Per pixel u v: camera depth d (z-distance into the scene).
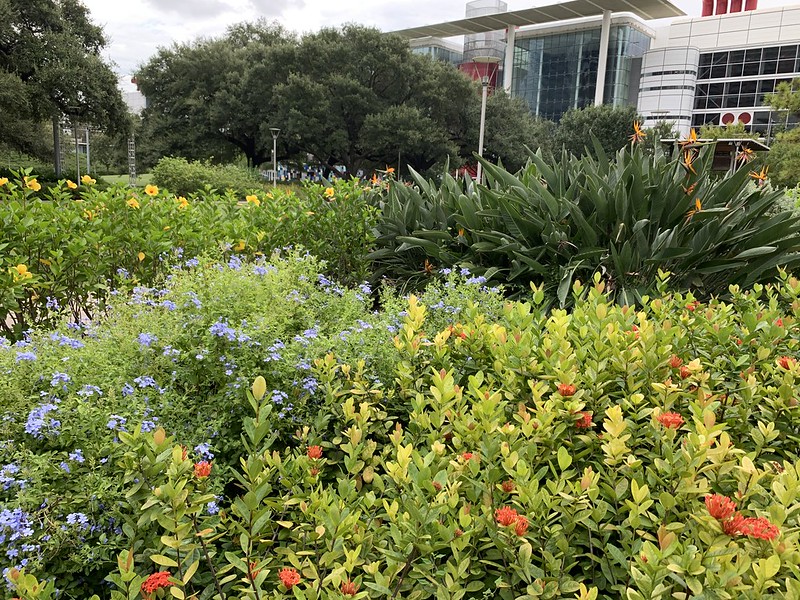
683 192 4.18
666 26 65.06
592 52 62.31
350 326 2.68
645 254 3.95
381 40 37.28
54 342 2.15
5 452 1.60
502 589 1.28
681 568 1.04
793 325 2.46
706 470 1.39
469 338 2.30
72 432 1.64
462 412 1.66
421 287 4.80
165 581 1.09
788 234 3.98
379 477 1.44
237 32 46.75
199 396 2.10
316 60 36.97
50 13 28.52
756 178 4.47
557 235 4.13
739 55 59.38
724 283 4.01
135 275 4.07
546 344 2.01
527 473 1.31
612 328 2.16
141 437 1.42
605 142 43.91
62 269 3.68
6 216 3.62
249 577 1.18
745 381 1.98
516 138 40.41
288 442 2.03
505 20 62.41
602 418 1.77
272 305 2.65
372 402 1.97
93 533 1.51
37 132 31.69
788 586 0.98
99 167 51.53
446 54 77.12
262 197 5.57
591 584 1.42
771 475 1.40
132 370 2.04
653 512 1.41
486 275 4.16
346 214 5.20
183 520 1.26
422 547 1.18
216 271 3.02
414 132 34.62
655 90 62.25
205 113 38.44
